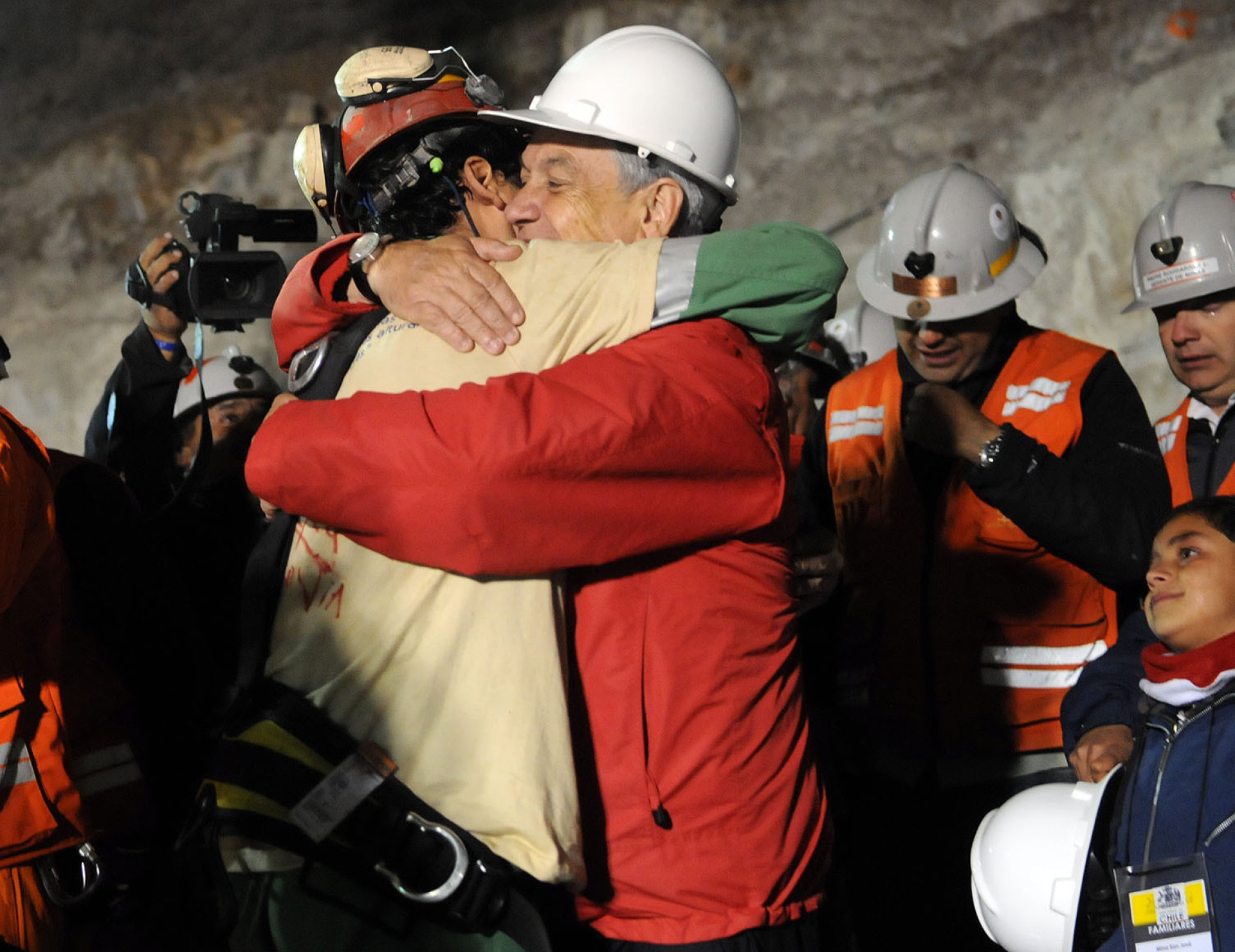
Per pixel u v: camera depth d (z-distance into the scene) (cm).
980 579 256
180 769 189
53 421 723
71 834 167
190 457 278
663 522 144
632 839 150
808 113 693
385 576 145
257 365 287
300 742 144
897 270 280
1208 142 606
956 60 671
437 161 173
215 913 154
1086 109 640
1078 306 627
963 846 257
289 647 149
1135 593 238
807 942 160
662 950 150
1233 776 176
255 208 240
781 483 152
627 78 165
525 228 168
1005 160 656
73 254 732
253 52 730
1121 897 182
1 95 736
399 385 149
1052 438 255
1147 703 192
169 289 251
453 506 137
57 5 722
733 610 152
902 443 270
